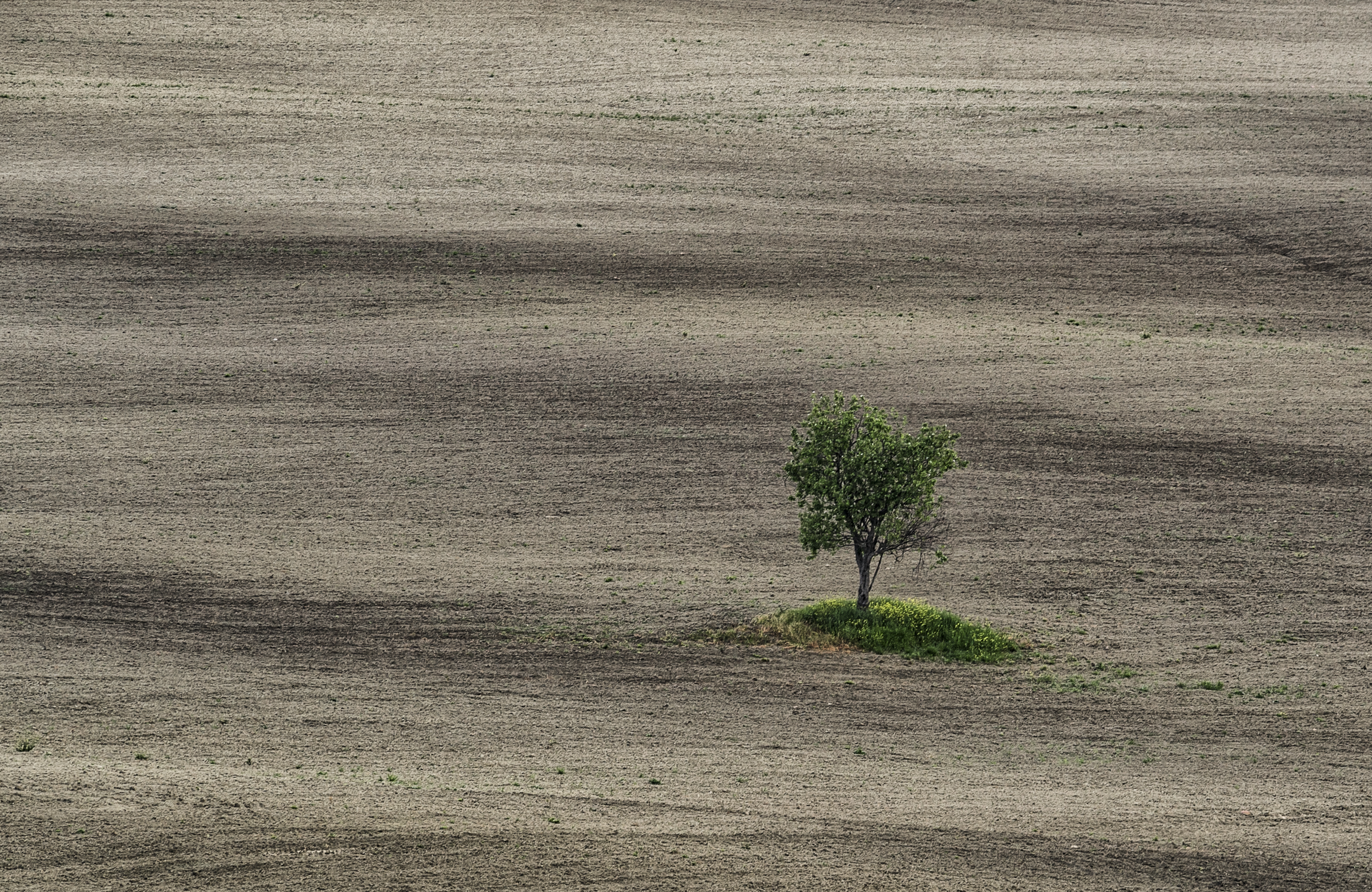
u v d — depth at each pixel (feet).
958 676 285.84
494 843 200.64
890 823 213.66
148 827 200.54
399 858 194.70
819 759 241.96
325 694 267.59
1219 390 455.63
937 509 375.86
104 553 337.31
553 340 489.67
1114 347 492.54
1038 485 390.42
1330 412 438.81
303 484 385.91
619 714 262.67
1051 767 240.94
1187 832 213.66
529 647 295.48
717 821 212.64
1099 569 341.62
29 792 209.15
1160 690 278.26
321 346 481.05
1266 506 378.73
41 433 411.34
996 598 326.85
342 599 317.01
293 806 210.38
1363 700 271.90
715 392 451.94
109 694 262.67
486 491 385.29
